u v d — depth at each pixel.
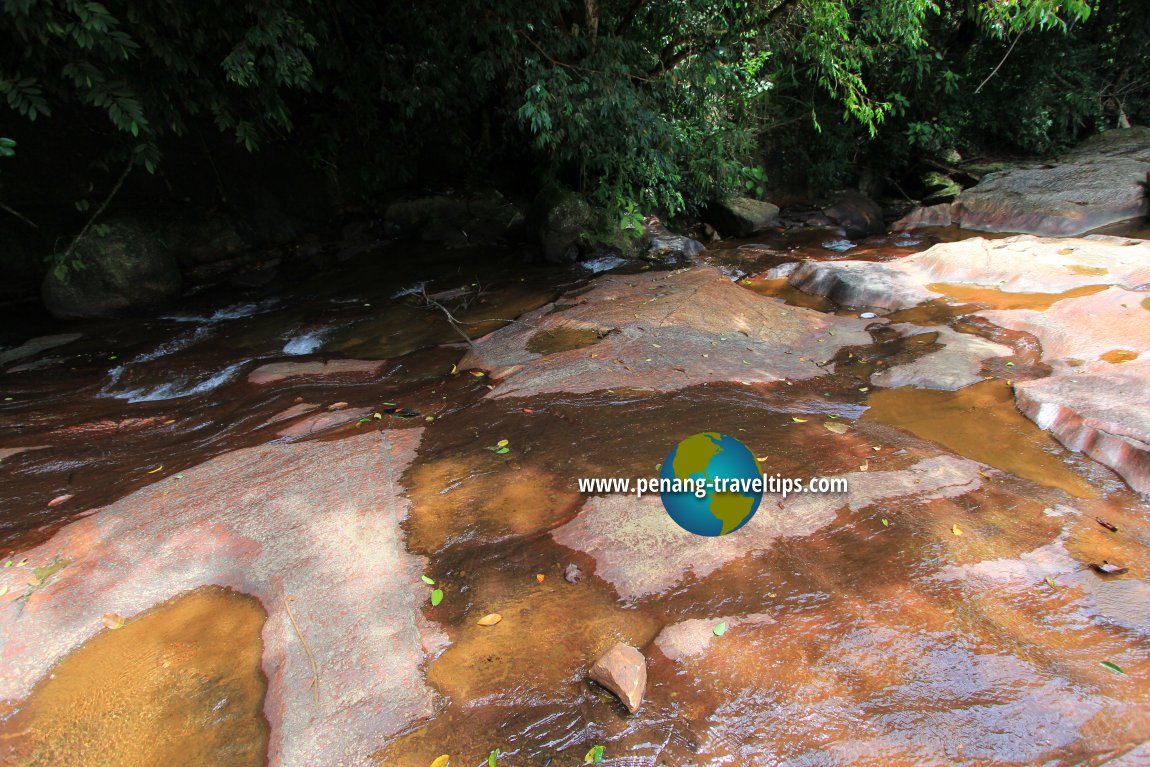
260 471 3.63
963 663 2.21
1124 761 1.85
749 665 2.24
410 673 2.29
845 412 4.09
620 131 7.57
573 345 5.21
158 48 5.52
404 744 2.04
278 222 8.79
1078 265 6.11
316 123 8.79
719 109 9.58
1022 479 3.26
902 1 8.16
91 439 4.45
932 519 2.94
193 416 4.74
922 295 5.95
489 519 3.09
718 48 8.05
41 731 2.21
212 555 2.98
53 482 3.85
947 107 11.48
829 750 1.94
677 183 8.88
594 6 7.54
